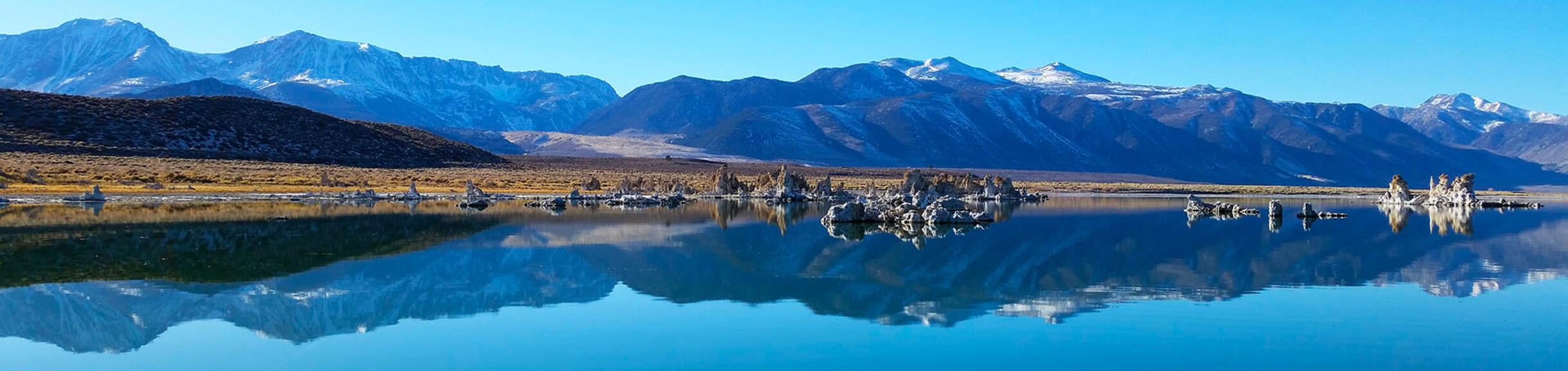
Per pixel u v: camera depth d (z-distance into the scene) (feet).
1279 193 628.69
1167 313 83.71
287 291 95.86
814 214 244.83
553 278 106.83
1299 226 202.59
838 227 189.57
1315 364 65.77
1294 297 92.43
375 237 156.56
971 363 66.18
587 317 82.28
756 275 109.60
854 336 74.54
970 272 113.60
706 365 65.92
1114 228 193.36
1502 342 72.23
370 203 281.95
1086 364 65.77
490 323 79.71
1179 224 208.13
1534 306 87.25
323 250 135.03
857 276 109.50
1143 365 65.36
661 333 75.61
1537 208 330.75
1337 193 640.58
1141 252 137.90
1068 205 329.52
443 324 79.20
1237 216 246.47
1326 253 137.39
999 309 85.76
